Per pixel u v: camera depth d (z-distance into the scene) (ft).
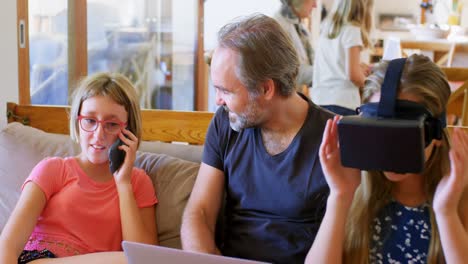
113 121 6.15
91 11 13.48
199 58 17.66
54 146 7.05
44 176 6.13
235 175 5.79
